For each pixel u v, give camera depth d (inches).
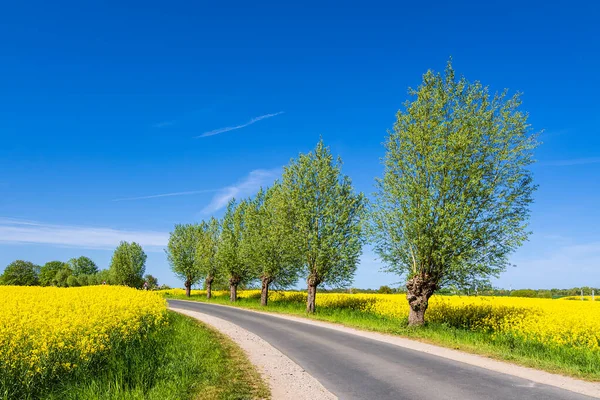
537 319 738.2
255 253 1531.7
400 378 377.1
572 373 392.5
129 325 526.6
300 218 1232.2
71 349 381.4
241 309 1334.9
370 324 831.7
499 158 766.5
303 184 1248.8
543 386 343.9
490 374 389.4
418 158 813.9
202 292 2623.0
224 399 309.0
